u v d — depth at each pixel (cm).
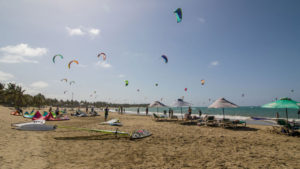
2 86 6538
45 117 1410
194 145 627
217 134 851
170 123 1363
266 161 451
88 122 1390
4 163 380
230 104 1117
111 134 813
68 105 12181
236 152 537
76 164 408
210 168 399
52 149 529
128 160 451
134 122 1454
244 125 1236
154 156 489
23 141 594
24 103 6638
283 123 867
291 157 488
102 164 415
